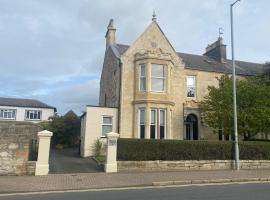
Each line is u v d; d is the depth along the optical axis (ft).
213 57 112.37
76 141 121.90
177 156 61.16
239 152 65.26
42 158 52.75
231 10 66.80
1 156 51.42
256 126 76.43
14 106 173.68
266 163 66.44
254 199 33.50
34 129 59.21
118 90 86.63
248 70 106.42
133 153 58.85
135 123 83.56
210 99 85.56
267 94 78.43
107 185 44.16
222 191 39.34
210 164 62.49
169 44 92.12
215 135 92.94
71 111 129.80
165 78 85.51
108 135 57.41
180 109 90.27
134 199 33.78
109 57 100.94
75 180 47.47
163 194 37.06
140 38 89.61
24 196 36.58
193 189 41.27
